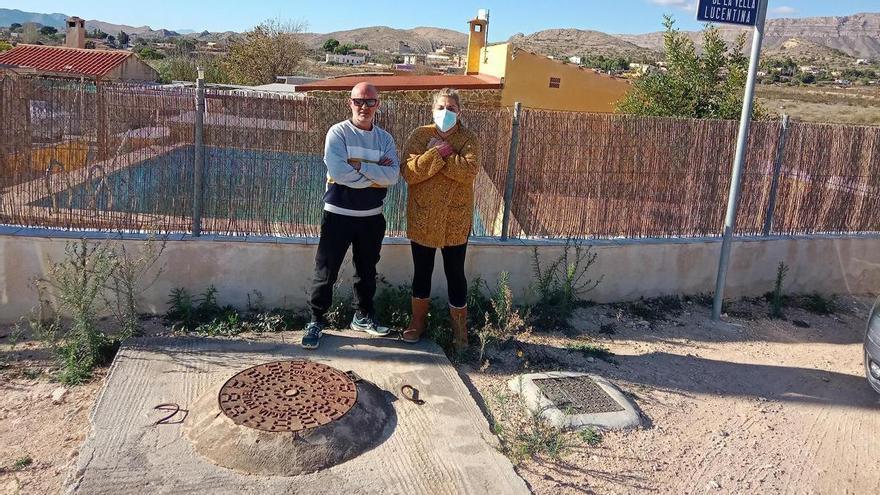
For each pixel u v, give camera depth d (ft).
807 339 21.09
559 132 20.85
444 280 20.20
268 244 18.34
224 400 13.16
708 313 22.34
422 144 16.08
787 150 23.76
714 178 22.99
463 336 17.33
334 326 18.01
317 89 43.04
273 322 17.76
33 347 15.99
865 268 25.63
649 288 22.63
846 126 24.44
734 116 34.94
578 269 21.45
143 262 17.39
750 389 17.07
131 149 17.65
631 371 17.46
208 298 17.99
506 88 45.96
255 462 11.59
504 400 15.06
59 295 16.99
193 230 18.28
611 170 21.71
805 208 24.67
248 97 18.02
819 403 16.57
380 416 13.57
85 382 14.51
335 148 15.37
